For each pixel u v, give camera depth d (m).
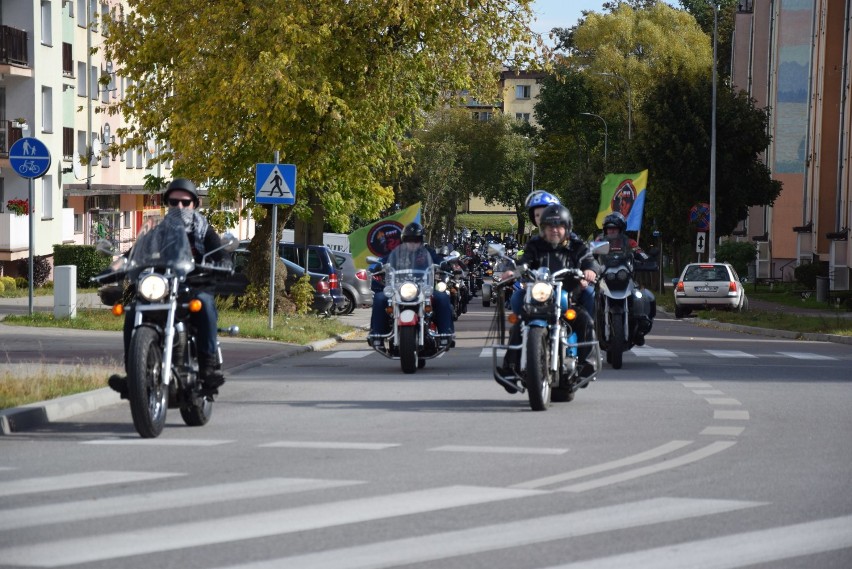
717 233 67.56
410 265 20.72
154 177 36.19
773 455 10.73
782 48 81.94
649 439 11.70
